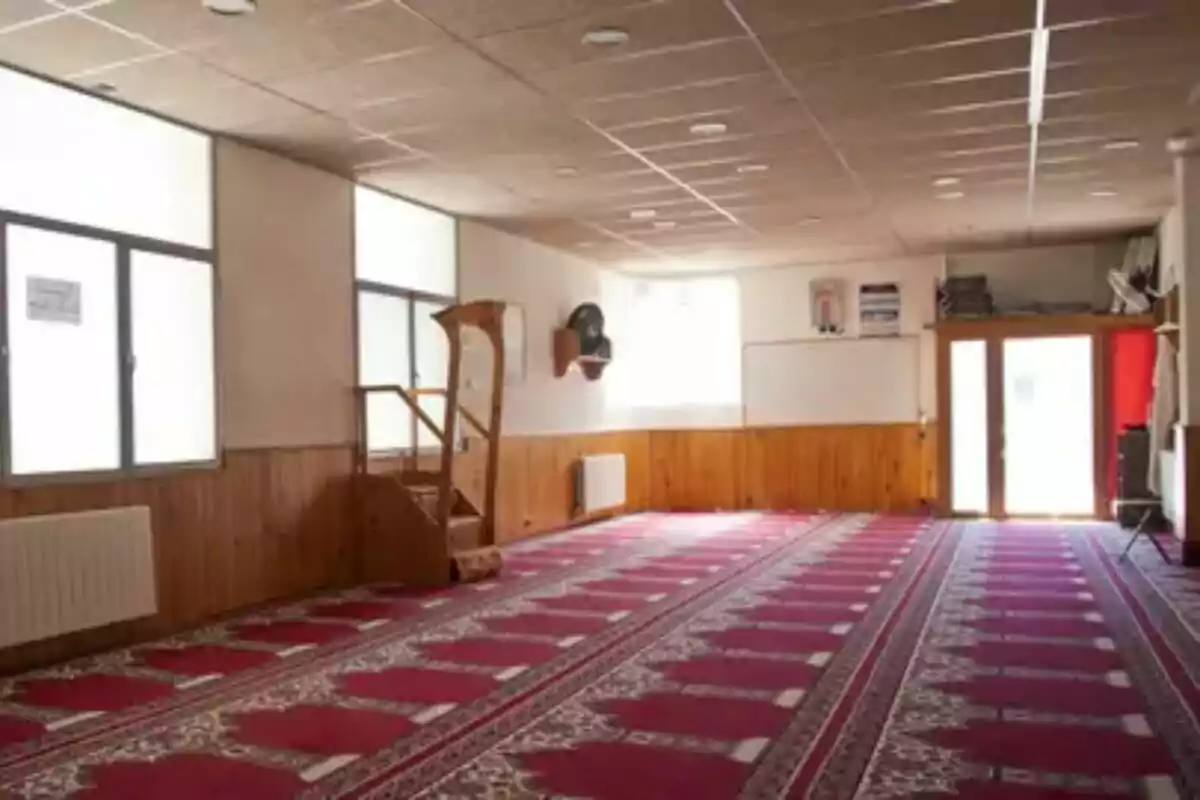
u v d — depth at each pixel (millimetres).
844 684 4734
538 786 3508
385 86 5984
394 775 3645
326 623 6371
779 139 7258
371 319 8422
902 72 5898
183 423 6520
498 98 6258
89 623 5547
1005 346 11766
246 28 5074
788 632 5844
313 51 5410
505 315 10477
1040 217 10195
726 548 9523
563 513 11484
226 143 6930
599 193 8828
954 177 8445
